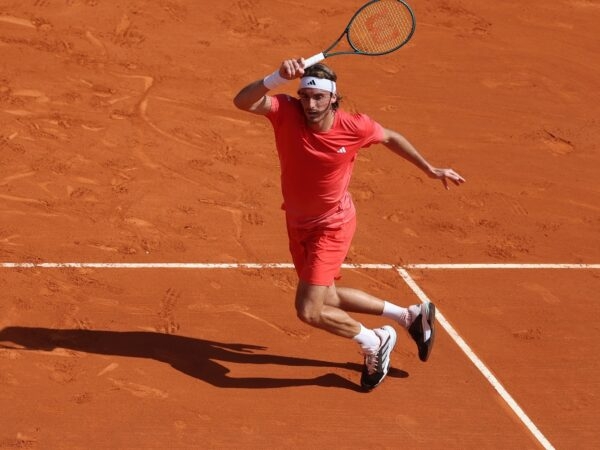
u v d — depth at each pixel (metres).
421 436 19.09
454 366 21.47
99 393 19.39
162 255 24.73
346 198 19.16
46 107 32.38
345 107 34.78
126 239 25.36
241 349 21.30
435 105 35.84
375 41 19.53
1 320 21.38
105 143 30.61
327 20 40.78
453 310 23.69
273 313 22.72
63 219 26.06
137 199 27.55
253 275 24.23
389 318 21.44
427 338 20.50
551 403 20.52
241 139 31.89
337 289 20.06
